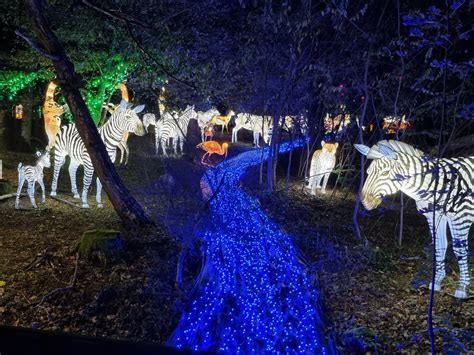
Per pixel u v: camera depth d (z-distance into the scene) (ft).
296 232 29.32
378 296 21.90
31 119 64.49
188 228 24.90
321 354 16.38
